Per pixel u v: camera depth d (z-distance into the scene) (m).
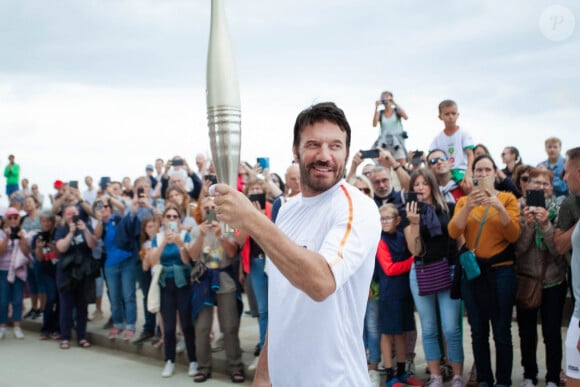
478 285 4.44
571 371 3.04
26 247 8.26
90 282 7.51
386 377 5.02
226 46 1.52
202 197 6.21
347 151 1.93
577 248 3.00
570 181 3.49
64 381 5.95
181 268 5.86
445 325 4.64
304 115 1.91
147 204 7.17
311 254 1.54
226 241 5.60
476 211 4.46
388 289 4.86
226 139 1.50
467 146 6.23
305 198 1.96
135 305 7.26
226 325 5.69
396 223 4.93
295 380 1.88
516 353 5.62
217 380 5.75
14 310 8.26
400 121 7.61
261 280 5.70
